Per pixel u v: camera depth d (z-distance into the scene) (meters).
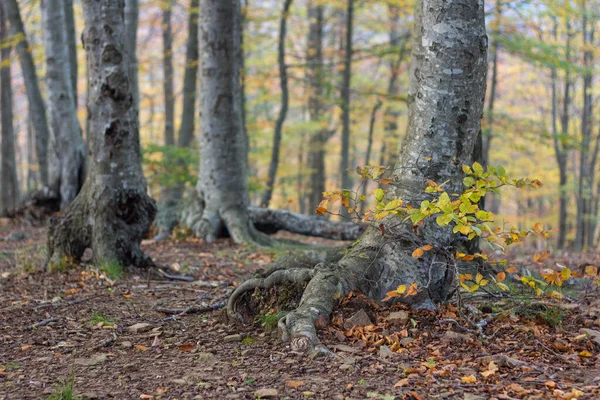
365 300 4.85
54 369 3.95
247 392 3.45
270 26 22.39
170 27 22.78
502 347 4.26
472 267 6.01
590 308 5.39
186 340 4.63
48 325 5.07
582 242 22.48
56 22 13.55
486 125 15.55
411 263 4.95
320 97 19.89
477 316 4.91
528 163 27.34
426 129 4.96
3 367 3.97
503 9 12.62
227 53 10.91
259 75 18.62
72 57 16.20
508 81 25.88
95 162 7.29
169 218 11.43
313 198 24.62
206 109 11.05
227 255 9.48
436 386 3.49
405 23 18.25
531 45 13.62
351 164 33.97
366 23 22.81
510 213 36.38
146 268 7.41
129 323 5.17
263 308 5.00
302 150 26.42
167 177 14.16
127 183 7.28
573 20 18.06
